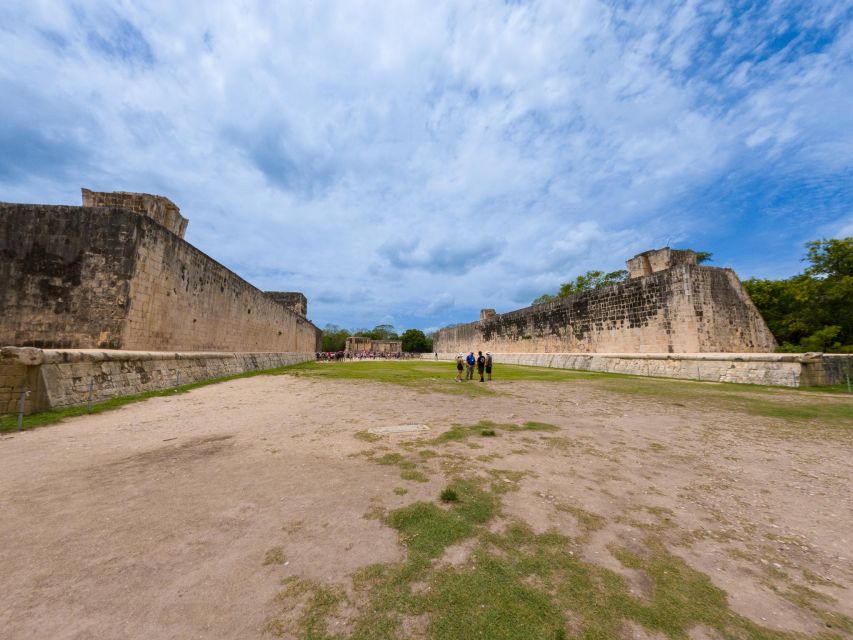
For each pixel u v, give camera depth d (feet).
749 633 6.49
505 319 102.89
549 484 13.08
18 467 14.32
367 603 7.10
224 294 56.59
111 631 6.28
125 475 13.55
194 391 36.32
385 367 78.28
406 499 11.68
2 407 22.33
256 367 64.13
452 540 9.37
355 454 16.22
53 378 24.45
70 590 7.28
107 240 34.58
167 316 40.55
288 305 131.95
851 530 10.33
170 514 10.55
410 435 19.47
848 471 14.80
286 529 9.79
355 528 9.89
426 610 6.95
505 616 6.81
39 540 9.09
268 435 19.36
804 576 8.24
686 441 19.02
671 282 55.42
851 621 6.82
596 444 18.22
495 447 17.46
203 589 7.39
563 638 6.31
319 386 41.45
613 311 65.46
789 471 14.80
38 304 33.19
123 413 25.05
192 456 15.85
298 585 7.58
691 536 9.84
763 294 67.87
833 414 26.02
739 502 11.97
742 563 8.68
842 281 57.57
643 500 12.00
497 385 43.06
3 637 6.06
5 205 34.01
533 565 8.38
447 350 155.43
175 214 45.47
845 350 52.85
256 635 6.27
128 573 7.84
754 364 44.04
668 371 53.01
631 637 6.36
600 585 7.73
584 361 68.18
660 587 7.72
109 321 33.58
